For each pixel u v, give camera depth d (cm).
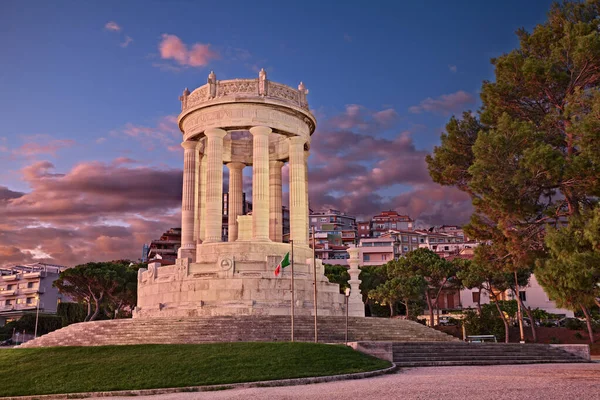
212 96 4844
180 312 4172
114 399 1981
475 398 1596
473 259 3706
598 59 3175
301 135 5038
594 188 2927
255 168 4747
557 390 1759
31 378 2330
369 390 1856
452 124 3834
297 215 4916
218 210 4734
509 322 8106
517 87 3544
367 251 14125
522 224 3334
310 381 2238
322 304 4397
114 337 3397
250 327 3500
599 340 6719
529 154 2973
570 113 2994
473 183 3194
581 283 2402
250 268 4306
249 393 1939
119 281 8119
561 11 3559
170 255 14462
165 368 2381
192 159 5038
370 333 3675
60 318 10106
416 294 7800
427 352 3059
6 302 13062
